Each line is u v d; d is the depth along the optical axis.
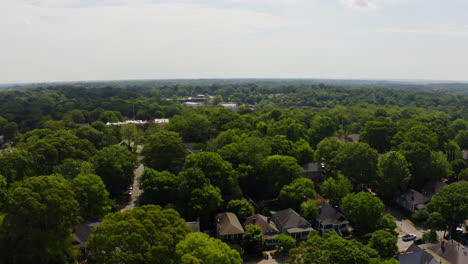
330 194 90.00
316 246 53.72
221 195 86.38
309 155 114.06
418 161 102.31
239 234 73.00
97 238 49.16
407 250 65.06
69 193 55.97
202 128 150.62
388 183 93.44
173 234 52.38
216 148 114.31
